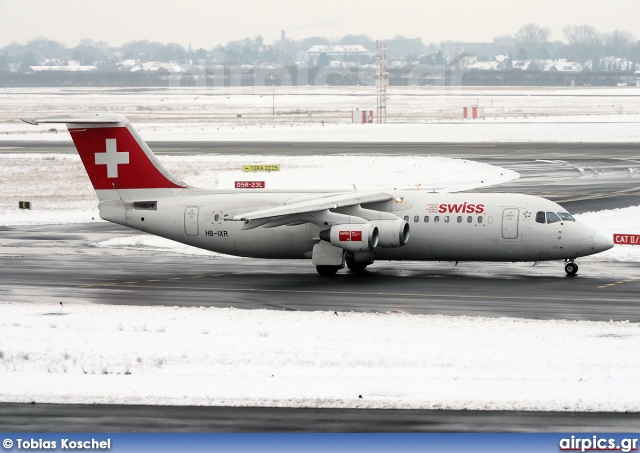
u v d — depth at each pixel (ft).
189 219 593.42
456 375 323.57
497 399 295.69
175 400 298.76
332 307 472.44
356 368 334.24
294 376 323.78
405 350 362.12
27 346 375.04
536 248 558.56
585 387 307.99
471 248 568.41
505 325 415.85
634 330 402.11
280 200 586.86
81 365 342.03
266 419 281.33
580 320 429.79
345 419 280.72
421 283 544.62
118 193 607.37
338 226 550.77
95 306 475.72
